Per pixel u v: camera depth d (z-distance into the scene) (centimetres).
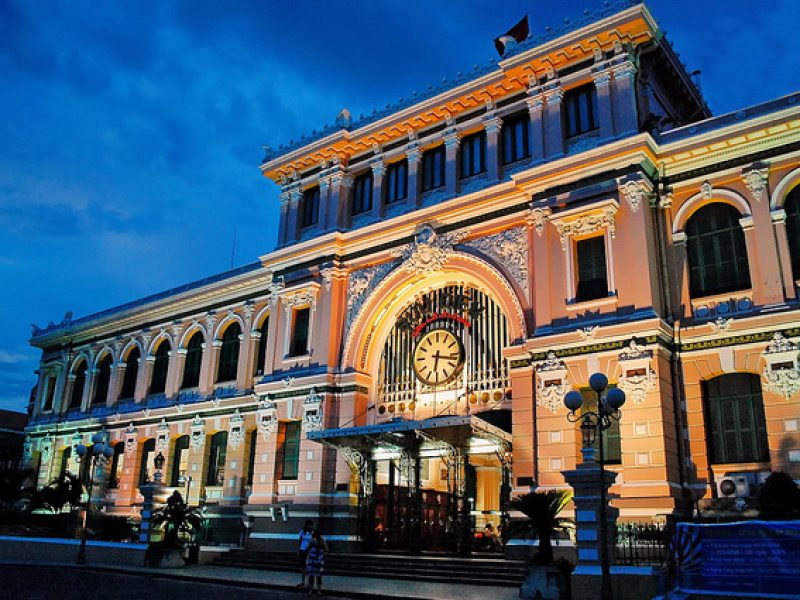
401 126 3153
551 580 1773
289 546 2936
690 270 2362
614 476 1777
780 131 2255
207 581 2323
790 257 2183
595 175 2477
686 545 1457
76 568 2666
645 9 2480
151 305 4362
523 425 2442
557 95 2691
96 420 4484
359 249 3191
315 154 3422
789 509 1808
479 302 2830
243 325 3822
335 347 3131
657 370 2181
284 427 3231
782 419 2059
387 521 2839
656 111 2695
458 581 2216
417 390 2928
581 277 2453
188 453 3869
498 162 2839
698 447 2200
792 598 1313
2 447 6122
